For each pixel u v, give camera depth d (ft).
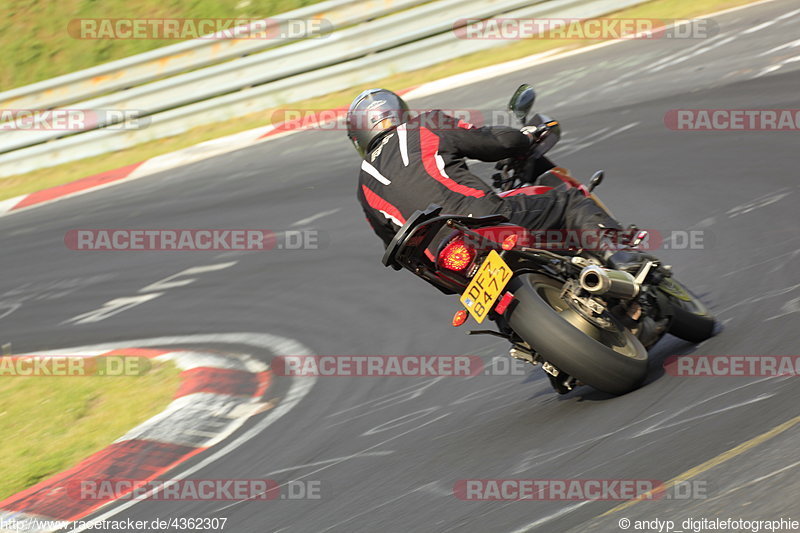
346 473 53.06
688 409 41.70
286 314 94.02
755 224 73.56
